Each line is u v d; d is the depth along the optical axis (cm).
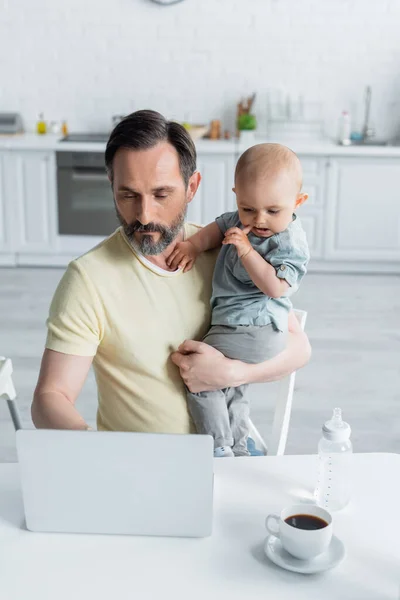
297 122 568
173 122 162
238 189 167
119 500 133
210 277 180
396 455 160
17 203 533
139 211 161
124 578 124
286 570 126
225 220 180
